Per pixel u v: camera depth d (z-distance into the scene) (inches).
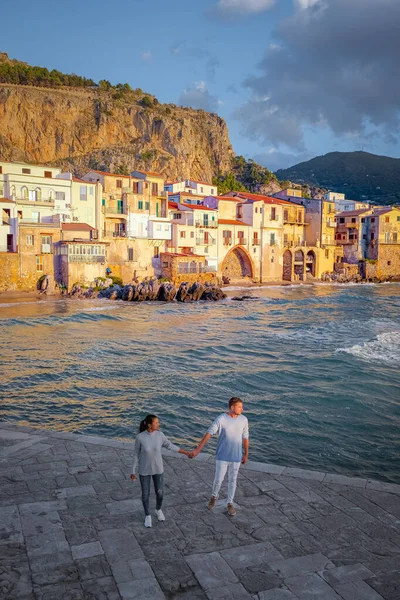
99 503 381.7
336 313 2429.9
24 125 7244.1
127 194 3383.4
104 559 306.7
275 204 4288.9
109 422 842.2
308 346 1519.4
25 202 2957.7
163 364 1280.8
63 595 271.3
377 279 4884.4
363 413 876.0
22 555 309.1
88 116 7795.3
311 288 4020.7
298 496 400.8
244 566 302.8
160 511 354.6
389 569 302.7
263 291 3649.1
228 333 1793.8
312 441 746.8
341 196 6840.6
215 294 3063.5
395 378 1110.4
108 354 1403.8
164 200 3582.7
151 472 346.9
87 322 2041.1
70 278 2945.4
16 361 1296.8
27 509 370.0
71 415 878.4
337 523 358.3
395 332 1784.0
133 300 2898.6
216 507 377.4
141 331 1831.9
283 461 675.4
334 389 1023.6
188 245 3678.6
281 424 819.4
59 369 1213.7
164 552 315.6
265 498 396.5
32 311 2331.4
